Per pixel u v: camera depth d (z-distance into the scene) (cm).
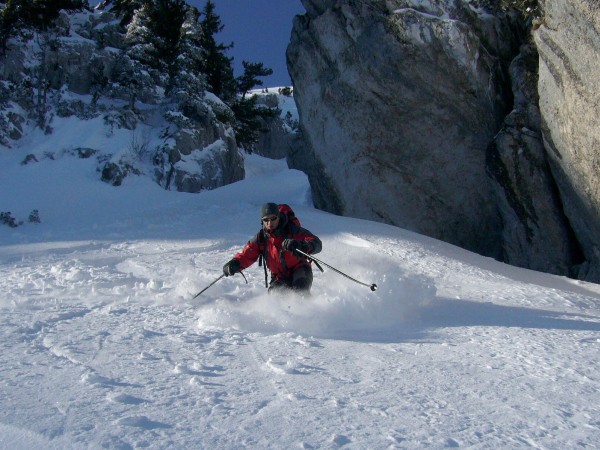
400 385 284
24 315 454
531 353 359
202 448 198
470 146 1401
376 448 204
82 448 194
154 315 471
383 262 893
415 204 1445
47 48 2425
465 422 233
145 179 2069
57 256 961
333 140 1491
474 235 1452
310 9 1539
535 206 1298
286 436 212
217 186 2322
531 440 216
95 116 2267
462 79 1339
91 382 271
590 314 606
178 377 286
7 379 272
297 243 538
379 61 1380
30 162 1955
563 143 1155
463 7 1374
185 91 2448
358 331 441
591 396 272
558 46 1119
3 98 2128
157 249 1036
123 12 3136
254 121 3419
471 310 559
